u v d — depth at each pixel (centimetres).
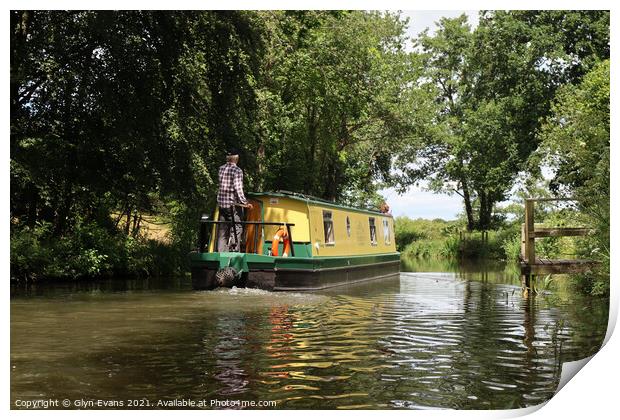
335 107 2834
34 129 1844
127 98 1822
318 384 666
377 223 2266
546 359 790
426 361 771
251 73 2112
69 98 1792
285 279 1512
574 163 1917
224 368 721
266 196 1655
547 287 1631
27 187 1878
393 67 3728
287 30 2705
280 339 891
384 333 951
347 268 1841
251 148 2338
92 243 2006
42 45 1752
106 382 667
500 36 3481
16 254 1744
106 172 1973
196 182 1977
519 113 3453
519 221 3812
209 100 2066
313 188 3306
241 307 1223
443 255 4006
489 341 902
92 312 1136
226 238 1573
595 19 3198
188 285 1711
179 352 798
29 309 1173
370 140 3962
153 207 2448
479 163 3750
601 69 2362
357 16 2928
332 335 926
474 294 1550
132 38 1775
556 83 3300
